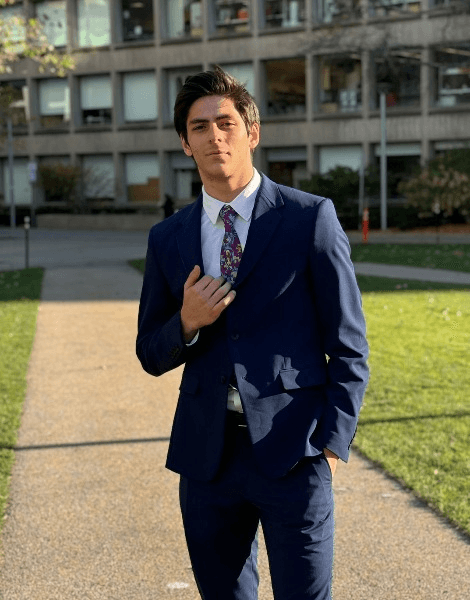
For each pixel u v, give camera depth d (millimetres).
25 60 50844
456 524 4488
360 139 42312
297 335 2467
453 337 10445
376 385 7828
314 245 2445
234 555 2650
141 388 8039
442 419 6574
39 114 51781
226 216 2506
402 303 13484
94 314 13023
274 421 2406
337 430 2393
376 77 38312
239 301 2449
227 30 45625
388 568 4031
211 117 2430
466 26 38375
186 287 2428
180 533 4559
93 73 49281
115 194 49906
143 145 48750
